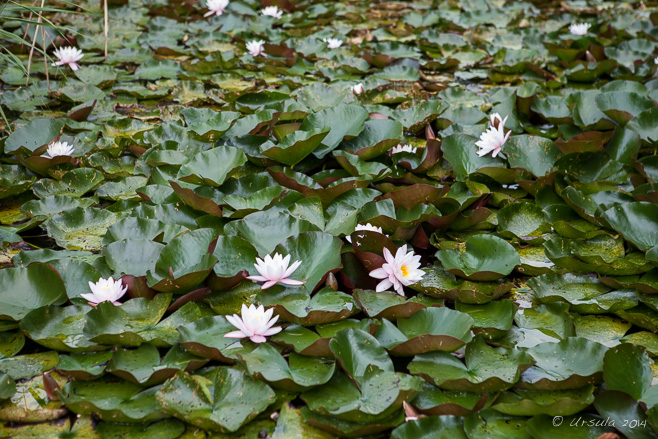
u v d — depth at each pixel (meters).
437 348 1.76
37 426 1.56
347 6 6.66
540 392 1.68
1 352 1.81
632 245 2.38
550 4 6.99
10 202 2.71
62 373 1.68
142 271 2.12
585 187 2.81
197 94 4.02
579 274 2.23
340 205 2.59
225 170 2.75
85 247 2.32
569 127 3.53
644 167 2.98
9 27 4.86
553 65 4.96
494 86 4.45
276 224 2.33
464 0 6.88
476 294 2.02
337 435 1.53
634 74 4.41
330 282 2.07
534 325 1.96
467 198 2.60
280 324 1.92
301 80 4.41
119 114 3.63
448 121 3.43
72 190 2.78
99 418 1.58
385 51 5.05
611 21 6.06
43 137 3.15
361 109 3.25
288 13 6.32
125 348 1.81
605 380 1.63
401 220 2.50
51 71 4.17
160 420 1.57
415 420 1.52
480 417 1.57
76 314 1.92
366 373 1.65
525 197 2.89
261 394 1.61
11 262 2.23
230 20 5.74
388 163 3.09
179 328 1.82
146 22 5.71
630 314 1.94
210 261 2.02
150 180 2.82
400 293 2.09
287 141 2.91
